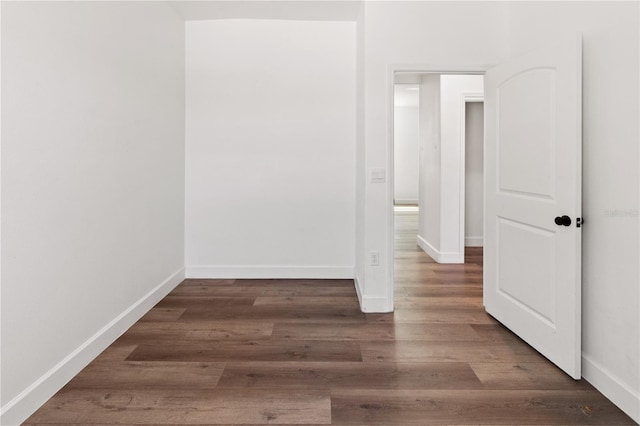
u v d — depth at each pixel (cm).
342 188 430
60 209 215
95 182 250
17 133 183
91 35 244
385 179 328
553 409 197
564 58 227
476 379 225
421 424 185
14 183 182
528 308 268
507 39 318
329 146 427
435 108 538
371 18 321
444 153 514
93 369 234
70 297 224
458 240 517
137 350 259
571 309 224
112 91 270
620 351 199
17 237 183
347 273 436
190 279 430
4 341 176
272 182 429
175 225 401
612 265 204
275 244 434
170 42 379
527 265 267
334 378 226
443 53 321
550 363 244
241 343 271
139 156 314
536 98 254
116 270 278
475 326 303
